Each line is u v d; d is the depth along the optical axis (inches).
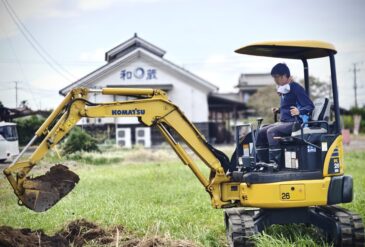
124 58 1332.4
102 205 420.2
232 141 1510.8
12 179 280.8
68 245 299.0
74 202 444.5
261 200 284.4
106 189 545.3
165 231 327.9
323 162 288.8
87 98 300.2
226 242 317.7
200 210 406.9
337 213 293.1
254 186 285.4
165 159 975.6
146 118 305.1
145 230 336.2
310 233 317.4
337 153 291.9
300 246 283.3
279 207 287.4
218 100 1488.7
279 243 281.0
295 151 294.7
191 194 497.0
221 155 315.6
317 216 302.5
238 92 2231.8
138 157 971.9
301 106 298.4
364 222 338.6
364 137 1772.9
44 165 588.4
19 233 291.4
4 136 935.7
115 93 303.6
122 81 1354.6
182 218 374.0
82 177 666.8
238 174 300.0
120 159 943.0
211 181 313.3
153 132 1378.0
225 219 324.8
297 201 284.7
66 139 961.5
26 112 1160.8
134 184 597.6
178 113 309.6
